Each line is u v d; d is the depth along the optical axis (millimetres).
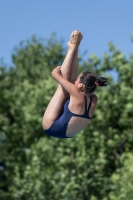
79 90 12539
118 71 43062
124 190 33375
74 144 38438
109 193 36719
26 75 57906
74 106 12406
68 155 38938
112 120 42156
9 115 53125
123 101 40938
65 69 12625
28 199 38250
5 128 46375
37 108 42906
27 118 42938
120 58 42031
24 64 59969
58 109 12578
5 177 47375
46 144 39562
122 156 36656
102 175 37750
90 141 39469
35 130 44312
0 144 46656
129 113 41031
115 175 35438
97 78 12641
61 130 12516
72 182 35969
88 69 47906
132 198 33062
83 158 36938
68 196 36656
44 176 37625
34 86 46656
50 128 12578
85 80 12562
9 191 44438
